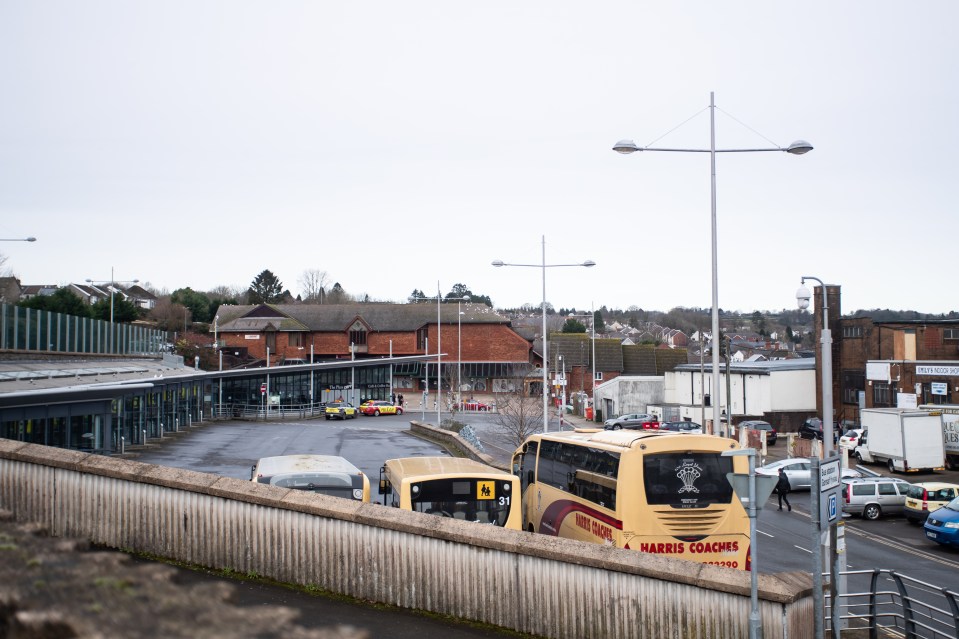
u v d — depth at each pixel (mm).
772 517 29781
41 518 12578
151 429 48906
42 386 31891
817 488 11047
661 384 79375
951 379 51500
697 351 152750
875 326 59750
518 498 16016
